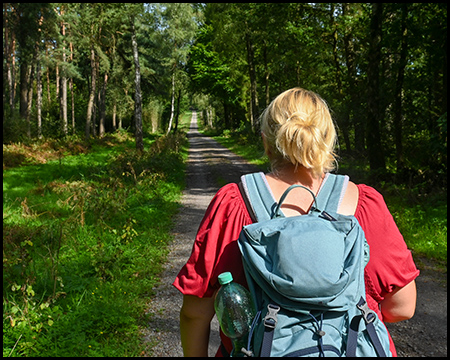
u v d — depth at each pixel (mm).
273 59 33031
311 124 1245
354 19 22469
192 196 14406
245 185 1290
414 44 17500
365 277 1194
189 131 93812
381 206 1250
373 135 15523
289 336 1070
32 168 18797
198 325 1303
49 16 30109
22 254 5527
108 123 60906
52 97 56406
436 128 16609
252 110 36188
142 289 5672
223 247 1239
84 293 5254
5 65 29469
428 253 7070
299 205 1249
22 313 4215
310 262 1054
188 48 48906
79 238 7789
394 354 1189
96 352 3965
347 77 25625
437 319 4805
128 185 13945
